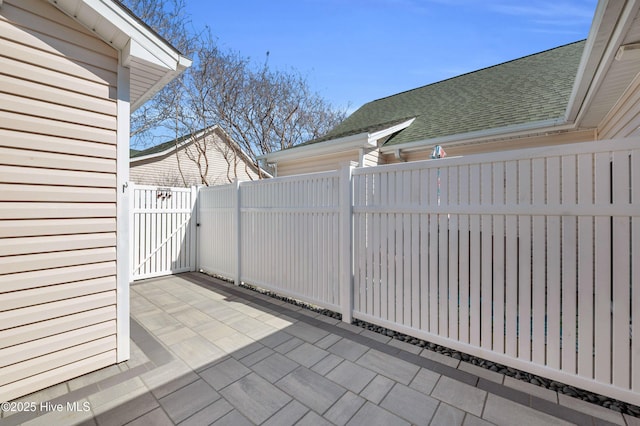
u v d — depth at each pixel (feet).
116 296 9.18
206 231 20.76
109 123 9.05
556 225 7.64
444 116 23.31
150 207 19.34
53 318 8.10
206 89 37.83
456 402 7.13
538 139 17.44
